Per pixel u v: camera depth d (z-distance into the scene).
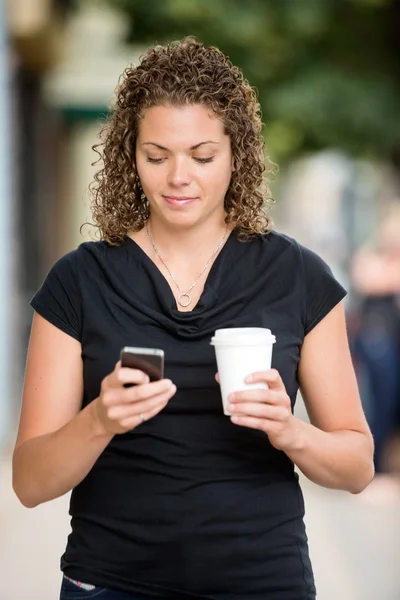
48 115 36.72
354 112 29.98
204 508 5.89
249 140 6.25
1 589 13.01
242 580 5.91
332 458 5.93
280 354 6.08
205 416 5.99
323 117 29.94
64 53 32.19
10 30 24.59
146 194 6.17
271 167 6.88
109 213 6.47
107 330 6.07
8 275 23.59
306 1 29.58
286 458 6.12
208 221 6.31
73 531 6.14
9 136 24.38
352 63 30.66
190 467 5.94
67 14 32.91
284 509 6.04
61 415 6.16
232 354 5.44
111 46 34.25
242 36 29.36
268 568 5.93
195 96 5.92
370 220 45.16
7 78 24.09
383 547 15.23
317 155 32.03
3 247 22.73
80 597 6.00
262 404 5.45
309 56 30.52
